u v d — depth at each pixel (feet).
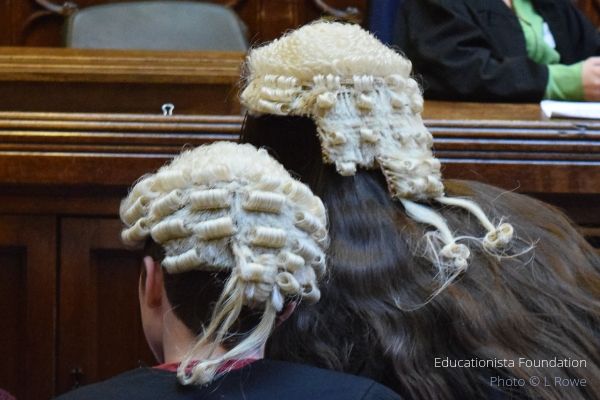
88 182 9.89
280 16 21.94
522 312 6.89
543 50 15.52
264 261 5.45
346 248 6.95
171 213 5.62
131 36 17.63
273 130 7.61
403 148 7.42
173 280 5.67
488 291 6.91
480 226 7.39
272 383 5.62
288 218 5.58
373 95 7.38
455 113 11.22
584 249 7.77
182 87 11.69
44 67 11.54
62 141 9.88
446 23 14.51
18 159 9.87
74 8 21.81
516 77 14.05
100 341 10.10
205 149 5.93
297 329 6.71
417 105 7.57
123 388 5.61
